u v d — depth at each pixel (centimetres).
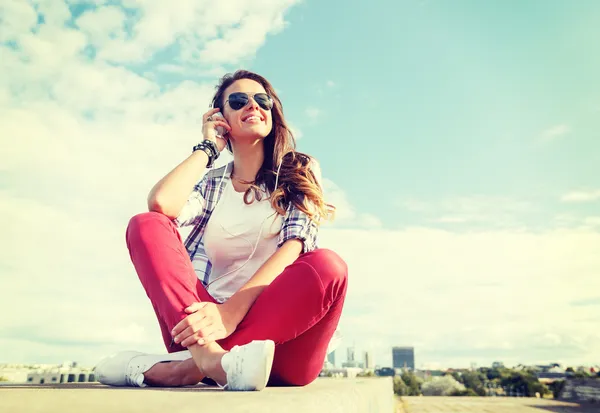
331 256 155
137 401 81
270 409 80
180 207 172
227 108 210
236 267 195
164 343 168
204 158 187
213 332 140
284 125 214
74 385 153
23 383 170
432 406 1380
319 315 155
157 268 145
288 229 180
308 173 194
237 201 198
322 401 105
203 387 144
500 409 1263
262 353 122
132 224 152
